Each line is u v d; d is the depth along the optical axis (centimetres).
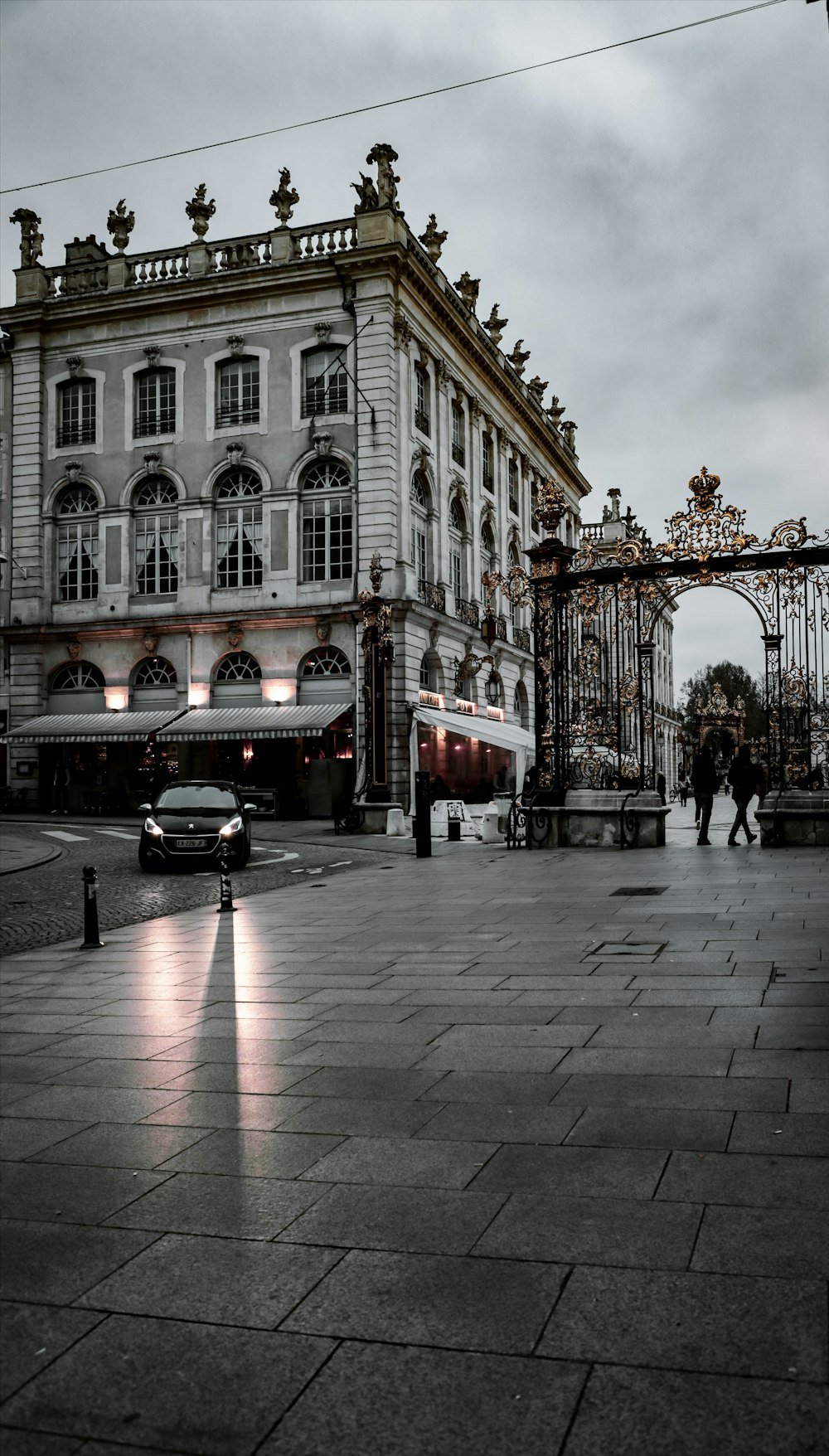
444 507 4016
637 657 1958
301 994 805
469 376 4400
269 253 3681
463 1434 273
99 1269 369
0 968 992
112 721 3741
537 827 2053
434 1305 335
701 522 1842
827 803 1831
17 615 3925
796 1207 391
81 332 3903
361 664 3494
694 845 2028
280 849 2402
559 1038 641
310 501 3647
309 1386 296
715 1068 564
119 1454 272
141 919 1323
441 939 1035
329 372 3625
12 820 3447
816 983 757
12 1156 484
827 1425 269
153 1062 630
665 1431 270
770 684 1823
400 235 3588
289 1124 511
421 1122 505
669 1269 350
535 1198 411
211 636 3703
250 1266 367
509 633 4741
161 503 3831
